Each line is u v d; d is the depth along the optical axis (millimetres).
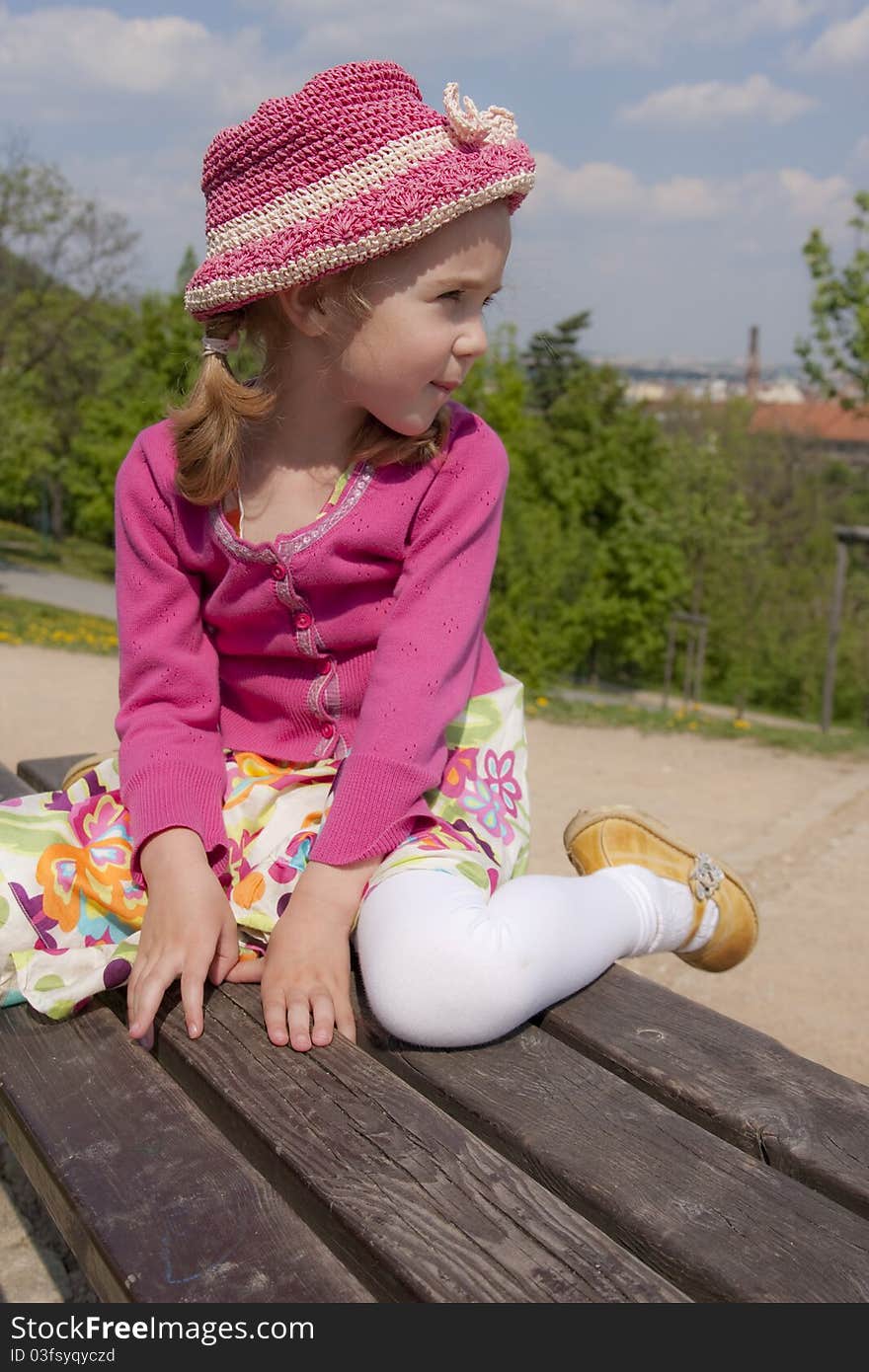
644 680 31453
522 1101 1227
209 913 1396
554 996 1396
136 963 1389
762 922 3842
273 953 1388
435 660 1536
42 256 25625
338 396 1549
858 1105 1234
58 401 28922
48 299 26359
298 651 1645
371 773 1453
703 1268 981
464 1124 1238
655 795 5602
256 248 1456
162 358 26578
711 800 5531
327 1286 953
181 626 1657
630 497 25156
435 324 1438
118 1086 1262
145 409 26688
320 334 1487
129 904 1495
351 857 1420
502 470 1683
